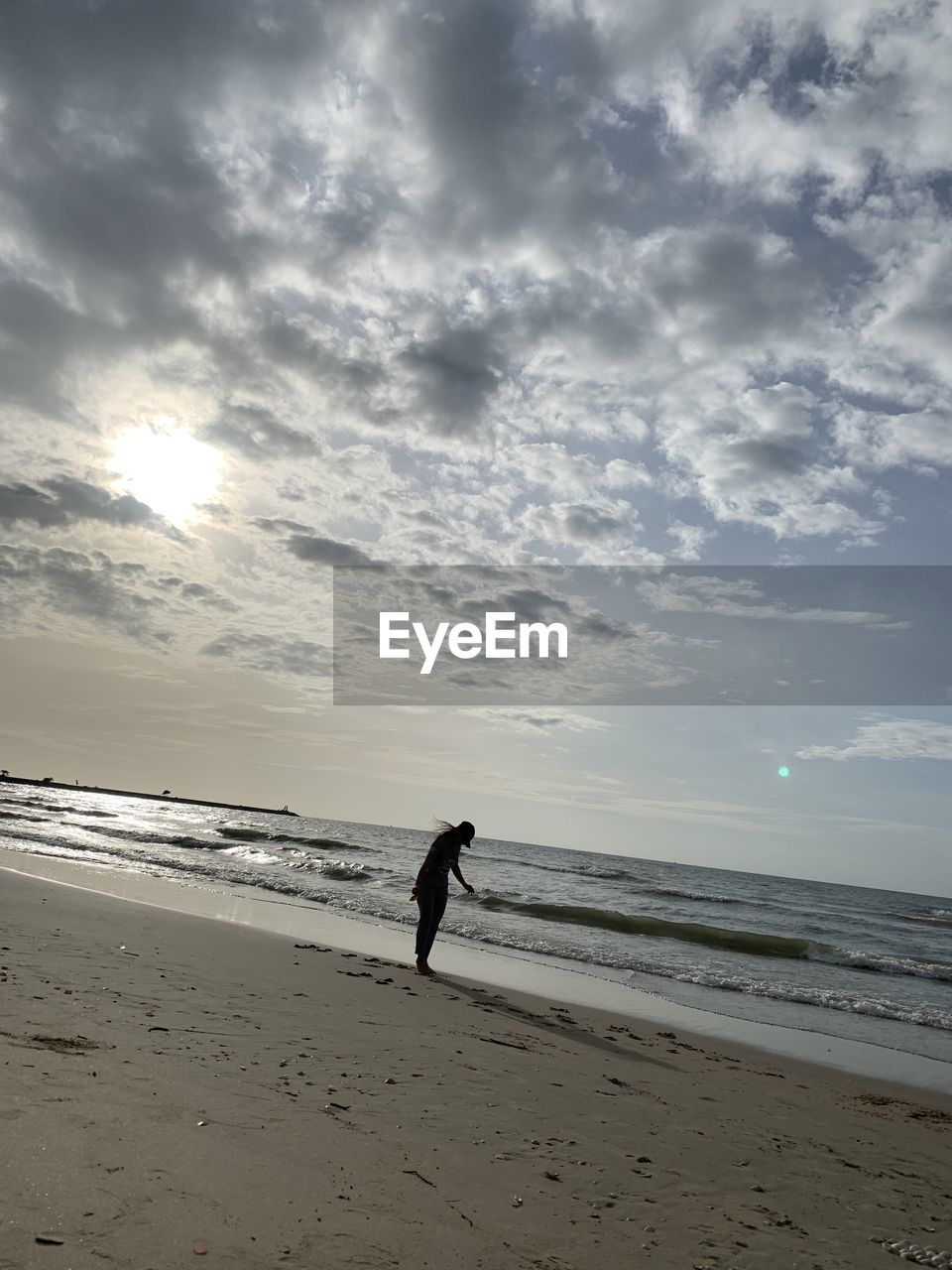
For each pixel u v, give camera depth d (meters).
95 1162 2.91
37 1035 4.48
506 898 22.25
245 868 24.53
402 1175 3.49
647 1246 3.24
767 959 16.42
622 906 27.47
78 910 10.77
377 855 37.78
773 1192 4.16
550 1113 4.92
